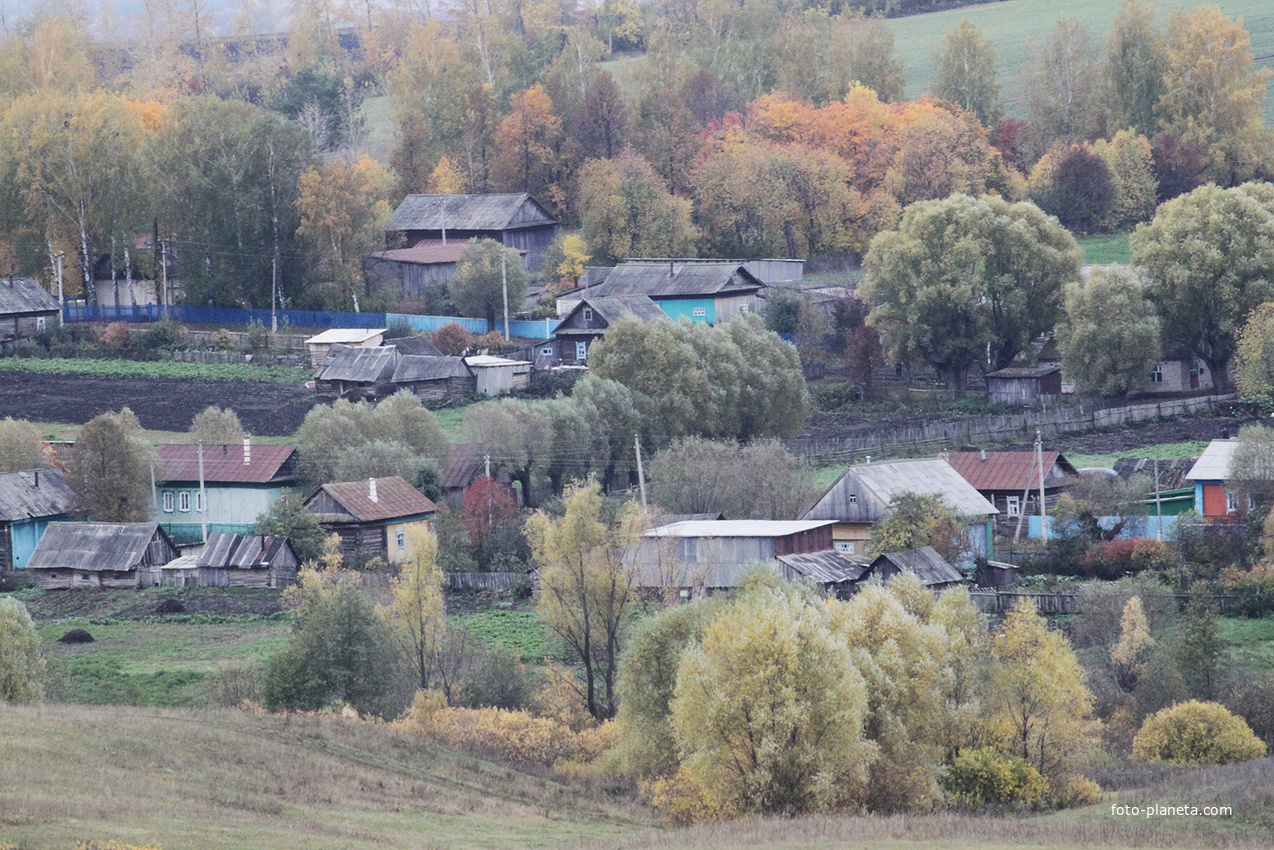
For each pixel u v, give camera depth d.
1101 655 132.62
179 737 94.56
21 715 94.44
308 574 130.50
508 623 155.12
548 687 127.06
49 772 81.19
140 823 73.06
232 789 85.12
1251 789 91.00
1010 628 103.06
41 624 162.12
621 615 125.69
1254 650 135.50
